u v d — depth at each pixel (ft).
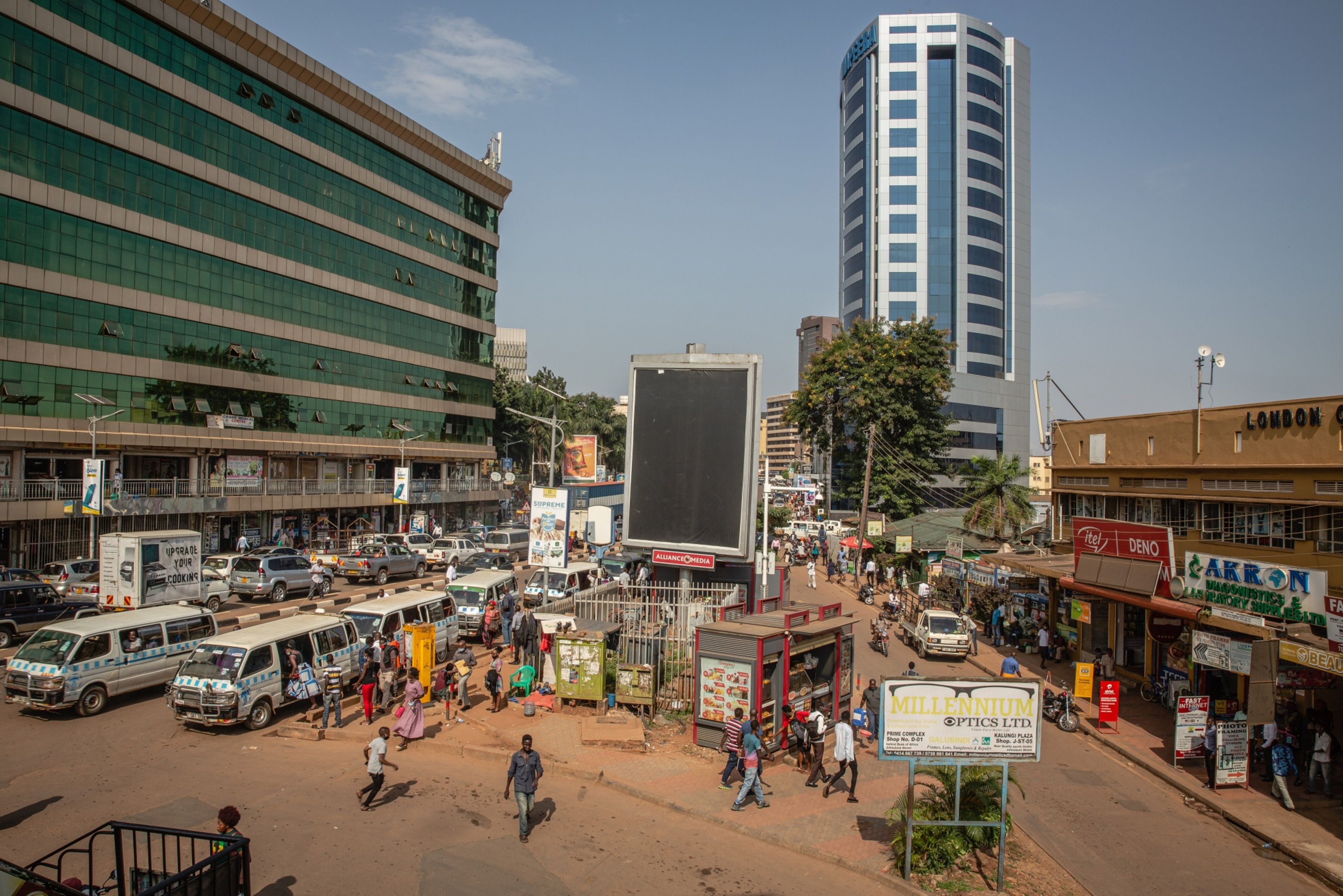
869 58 326.44
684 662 62.49
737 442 71.10
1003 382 318.65
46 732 52.11
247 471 145.79
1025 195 336.90
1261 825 46.21
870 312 319.68
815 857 39.88
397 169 184.75
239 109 142.41
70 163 115.03
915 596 123.65
